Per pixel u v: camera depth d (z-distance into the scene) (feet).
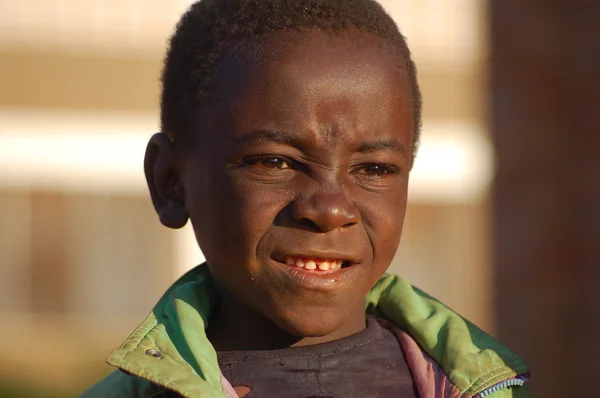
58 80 44.73
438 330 13.02
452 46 44.45
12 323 46.60
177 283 13.11
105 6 44.65
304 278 11.59
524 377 12.64
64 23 44.60
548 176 31.50
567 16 32.17
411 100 12.53
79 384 42.45
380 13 12.60
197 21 12.86
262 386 11.99
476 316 44.98
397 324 13.39
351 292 11.87
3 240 46.50
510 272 31.68
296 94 11.51
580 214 30.96
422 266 46.03
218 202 11.93
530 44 32.40
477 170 44.62
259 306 11.90
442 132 44.55
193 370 11.79
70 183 45.96
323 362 12.19
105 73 44.88
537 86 32.09
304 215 11.45
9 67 44.37
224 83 11.94
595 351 30.01
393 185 12.09
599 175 30.81
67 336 46.52
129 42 44.80
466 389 12.24
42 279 47.11
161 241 47.24
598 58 31.60
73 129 44.98
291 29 11.85
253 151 11.58
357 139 11.60
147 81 44.98
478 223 44.88
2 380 41.14
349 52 11.78
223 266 12.03
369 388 12.21
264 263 11.65
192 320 12.27
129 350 11.85
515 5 32.76
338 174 11.62
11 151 44.80
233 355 12.24
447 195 45.16
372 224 11.88
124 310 47.50
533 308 31.04
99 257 47.32
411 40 44.37
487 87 33.42
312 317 11.70
